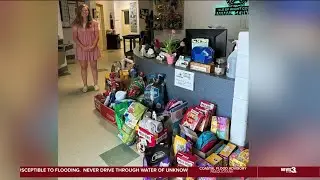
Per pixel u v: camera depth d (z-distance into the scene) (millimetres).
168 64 2555
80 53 3691
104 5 9625
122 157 2000
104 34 9594
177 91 2438
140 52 3193
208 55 2111
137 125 2137
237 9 4457
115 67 3621
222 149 1864
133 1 8961
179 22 5625
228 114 1967
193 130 1986
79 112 2998
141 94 2754
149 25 5855
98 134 2420
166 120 2148
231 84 1874
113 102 2734
